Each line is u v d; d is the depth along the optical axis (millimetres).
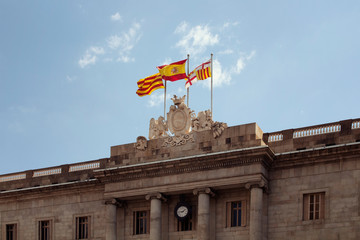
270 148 75062
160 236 78500
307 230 73250
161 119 82875
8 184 92625
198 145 79062
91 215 85312
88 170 87750
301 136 76938
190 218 79562
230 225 77000
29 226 88750
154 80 87875
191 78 84812
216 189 77500
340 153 73438
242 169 75688
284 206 75188
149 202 81875
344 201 72312
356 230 70938
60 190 87812
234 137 77375
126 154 83000
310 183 74500
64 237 86312
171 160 78500
